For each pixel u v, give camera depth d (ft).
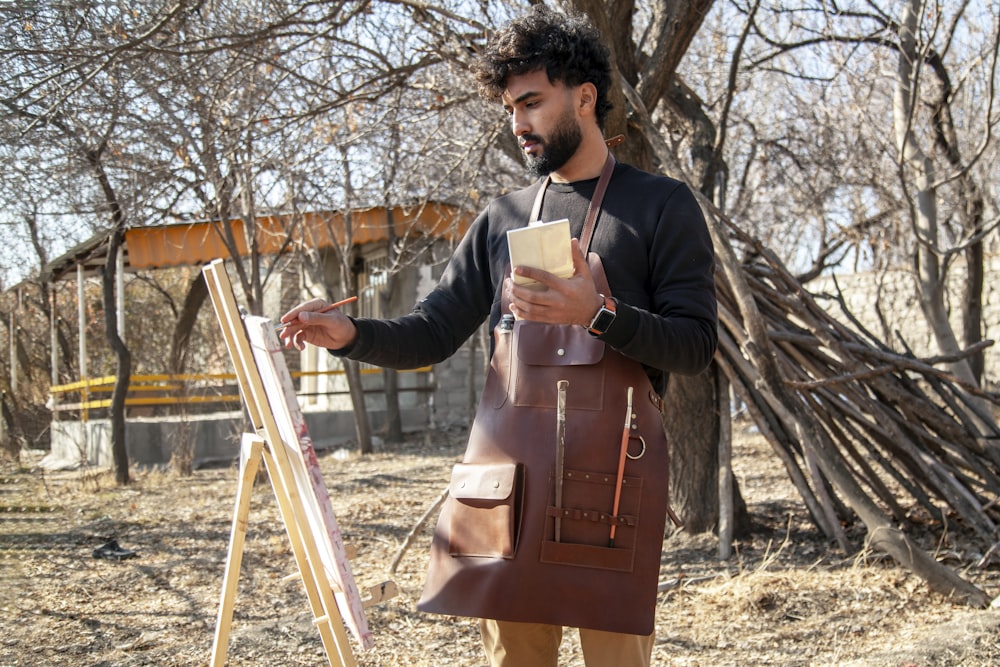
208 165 20.77
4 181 19.03
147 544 21.02
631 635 6.68
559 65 6.59
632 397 6.42
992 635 11.83
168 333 65.98
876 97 36.27
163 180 21.56
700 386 19.11
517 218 7.26
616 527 6.35
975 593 13.98
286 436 6.60
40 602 15.93
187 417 38.96
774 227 40.32
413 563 18.03
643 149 18.34
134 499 28.99
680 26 18.42
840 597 14.32
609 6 18.40
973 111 36.24
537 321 5.85
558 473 6.37
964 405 20.08
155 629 14.14
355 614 6.07
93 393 47.32
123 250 44.80
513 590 6.34
